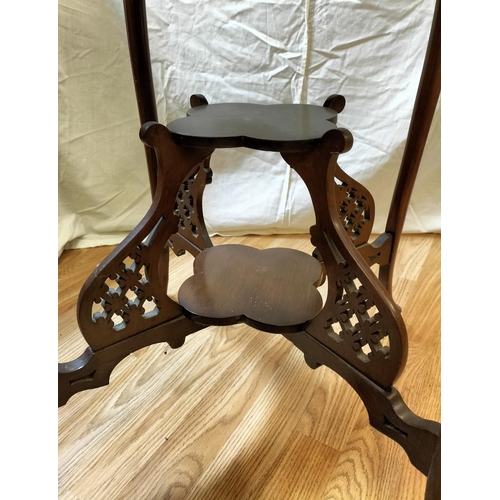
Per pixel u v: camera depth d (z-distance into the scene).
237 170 1.18
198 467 0.60
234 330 0.87
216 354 0.80
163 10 1.01
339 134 0.48
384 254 0.81
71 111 1.03
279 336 0.85
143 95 0.71
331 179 0.51
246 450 0.62
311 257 0.79
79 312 0.57
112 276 0.58
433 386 0.73
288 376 0.75
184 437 0.64
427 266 1.10
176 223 0.60
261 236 1.25
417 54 1.02
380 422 0.56
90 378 0.61
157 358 0.79
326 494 0.56
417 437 0.52
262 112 0.65
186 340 0.84
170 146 0.54
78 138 1.06
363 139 1.11
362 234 0.81
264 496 0.56
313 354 0.62
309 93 1.08
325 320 0.58
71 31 0.97
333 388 0.73
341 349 0.58
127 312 0.61
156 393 0.72
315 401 0.70
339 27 1.01
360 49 1.03
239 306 0.65
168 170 0.55
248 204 1.20
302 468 0.60
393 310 0.51
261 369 0.77
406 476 0.58
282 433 0.65
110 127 1.09
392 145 1.10
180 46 1.04
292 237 1.24
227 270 0.75
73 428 0.65
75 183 1.10
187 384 0.73
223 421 0.67
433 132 1.11
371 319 0.54
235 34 1.03
